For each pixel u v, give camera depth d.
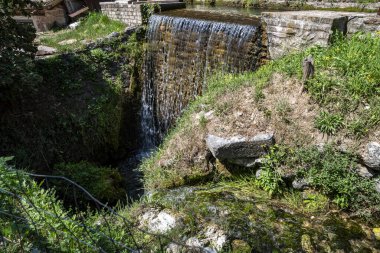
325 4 9.30
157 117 9.34
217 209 4.52
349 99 4.63
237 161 5.00
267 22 6.70
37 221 3.25
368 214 4.08
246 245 3.92
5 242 3.01
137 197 6.48
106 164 8.34
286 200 4.58
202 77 8.00
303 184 4.47
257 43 6.94
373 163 4.05
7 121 7.03
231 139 4.90
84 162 7.33
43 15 11.49
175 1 10.56
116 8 10.16
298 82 5.20
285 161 4.62
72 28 11.25
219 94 5.89
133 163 8.34
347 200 4.21
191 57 8.09
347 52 5.30
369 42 5.40
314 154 4.41
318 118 4.61
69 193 6.36
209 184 5.21
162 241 3.93
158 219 4.46
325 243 3.86
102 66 8.79
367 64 4.89
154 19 8.95
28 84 6.47
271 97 5.24
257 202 4.59
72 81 8.26
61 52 8.88
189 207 4.62
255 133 4.88
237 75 6.97
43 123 7.36
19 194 3.29
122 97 8.78
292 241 3.92
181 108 8.63
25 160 6.91
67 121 7.56
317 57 5.45
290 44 6.44
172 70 8.66
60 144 7.46
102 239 3.34
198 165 5.34
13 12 7.05
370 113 4.40
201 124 5.42
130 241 3.76
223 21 7.62
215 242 3.99
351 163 4.23
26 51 7.36
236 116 5.24
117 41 9.20
